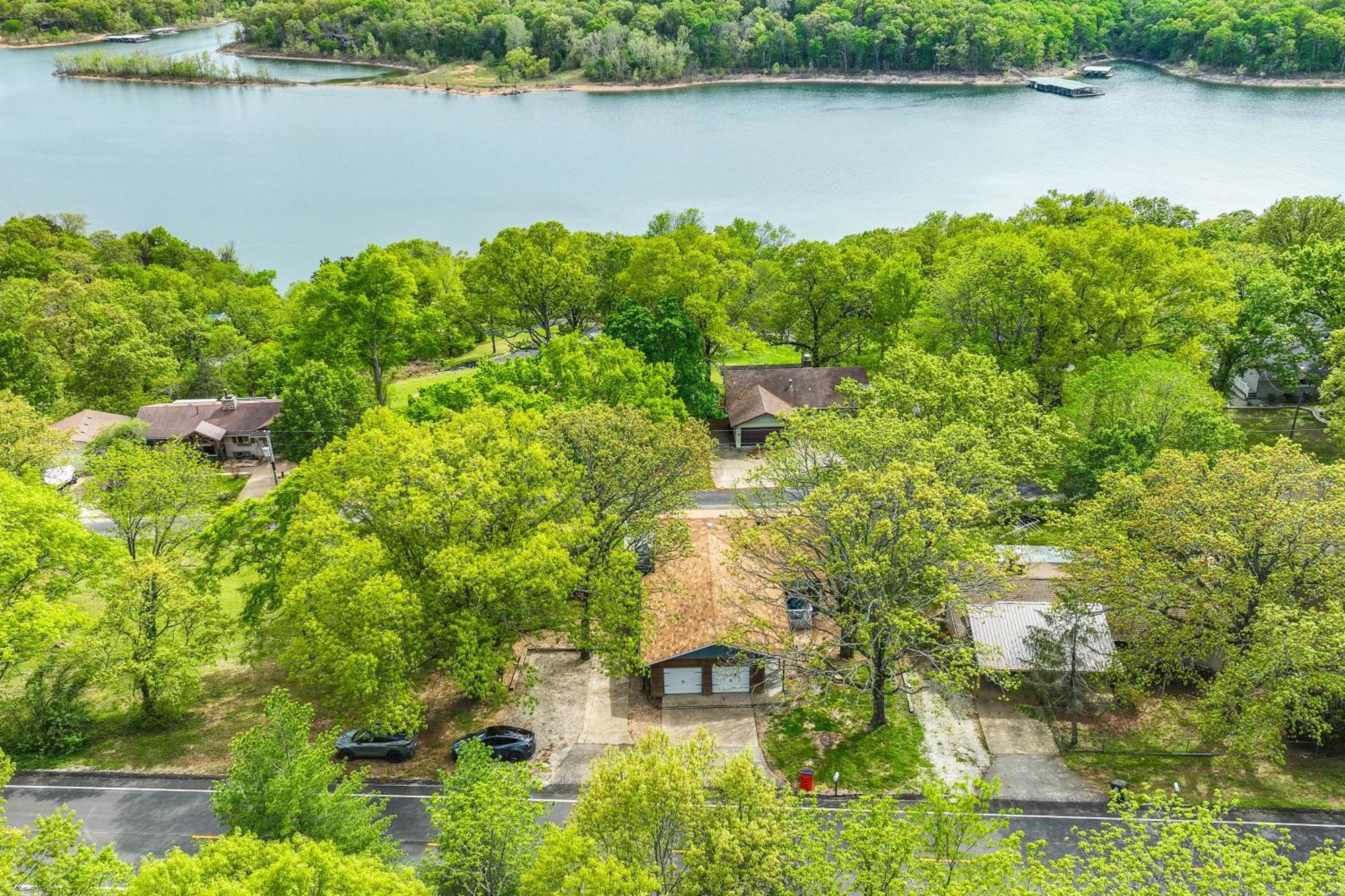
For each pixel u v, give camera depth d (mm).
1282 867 24031
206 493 55344
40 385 74812
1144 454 50906
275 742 28781
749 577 44969
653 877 21688
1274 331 65250
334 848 24562
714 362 86750
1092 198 114625
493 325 83750
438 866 25875
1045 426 50094
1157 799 27219
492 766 28812
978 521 42062
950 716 40625
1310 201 88938
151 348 83750
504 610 38469
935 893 23109
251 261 141250
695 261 79125
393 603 35375
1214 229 97062
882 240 95125
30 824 34312
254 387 87750
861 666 39438
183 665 39562
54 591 43344
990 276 65062
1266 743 35188
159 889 20984
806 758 38312
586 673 44406
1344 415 57781
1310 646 32750
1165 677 40875
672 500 45531
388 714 34781
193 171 187375
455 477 39562
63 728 39469
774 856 22578
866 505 36719
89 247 127312
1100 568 40375
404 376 93250
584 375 60219
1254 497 37500
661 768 23578
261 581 50438
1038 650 40094
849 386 54344
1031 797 35375
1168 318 65250
